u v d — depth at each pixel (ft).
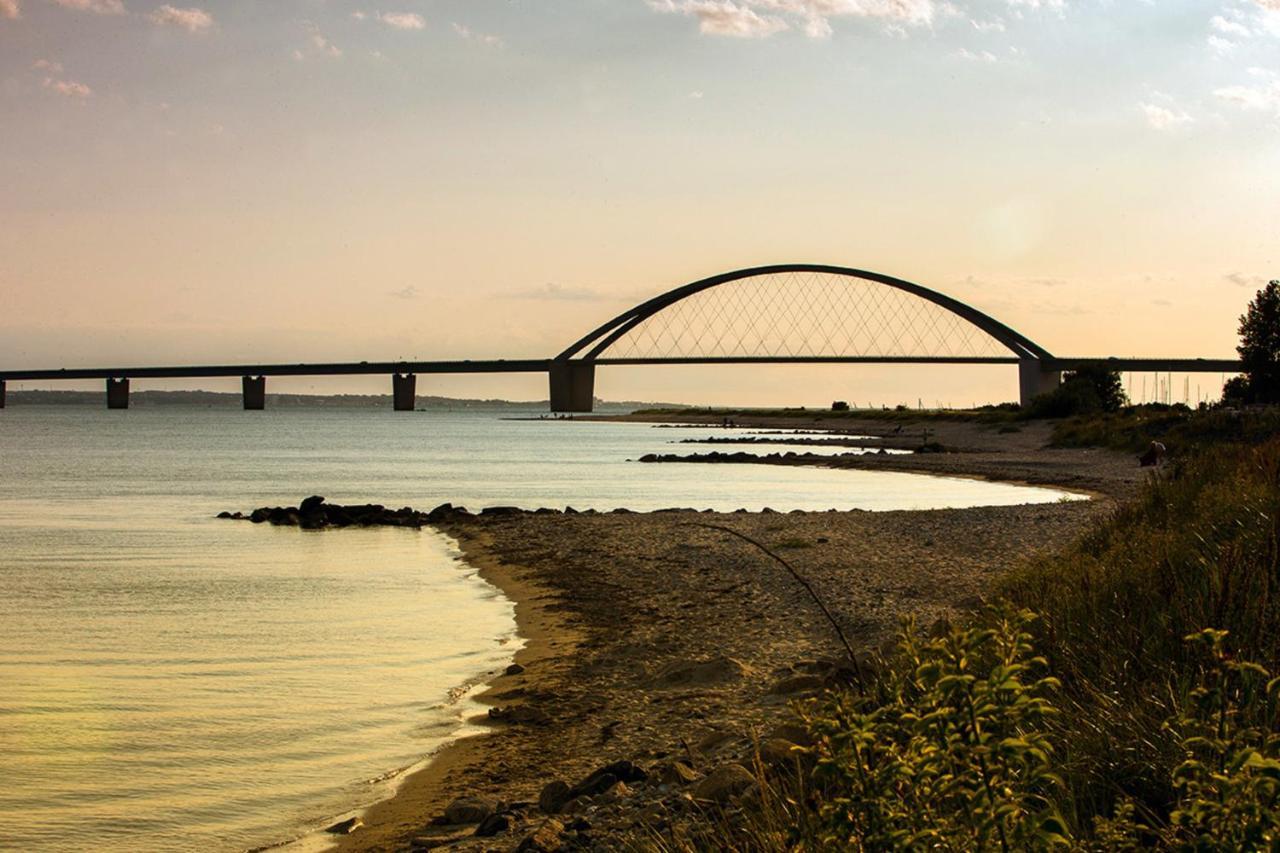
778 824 18.44
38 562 93.20
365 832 29.73
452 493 181.16
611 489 188.44
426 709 43.09
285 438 453.99
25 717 42.32
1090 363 378.53
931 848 12.14
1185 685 20.27
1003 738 12.05
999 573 68.80
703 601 64.80
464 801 30.60
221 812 31.76
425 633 59.57
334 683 47.85
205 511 146.41
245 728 40.65
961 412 522.47
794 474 228.63
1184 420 238.07
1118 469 195.72
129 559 95.61
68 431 503.20
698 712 38.93
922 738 12.63
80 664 52.26
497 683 47.24
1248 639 23.09
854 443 377.09
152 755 37.32
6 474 222.69
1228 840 10.85
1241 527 36.55
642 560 84.17
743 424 632.79
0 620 64.39
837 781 13.51
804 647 50.03
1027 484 185.26
